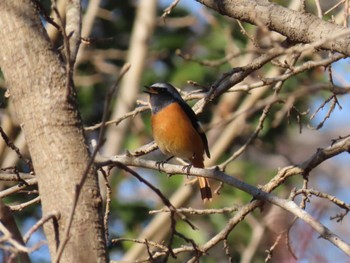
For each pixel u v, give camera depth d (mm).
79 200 6551
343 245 7574
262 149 18453
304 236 11570
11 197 16469
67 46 6535
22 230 16797
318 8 9688
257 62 9195
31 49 6898
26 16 6969
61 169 6656
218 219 16938
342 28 9133
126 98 17906
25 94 6844
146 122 17891
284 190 16641
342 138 9164
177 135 11766
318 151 8945
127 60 18562
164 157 17906
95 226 6543
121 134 17406
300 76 15578
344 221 18594
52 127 6738
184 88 17969
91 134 17797
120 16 19953
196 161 12086
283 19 9398
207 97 9477
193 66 18125
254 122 17875
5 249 6004
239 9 9609
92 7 17688
